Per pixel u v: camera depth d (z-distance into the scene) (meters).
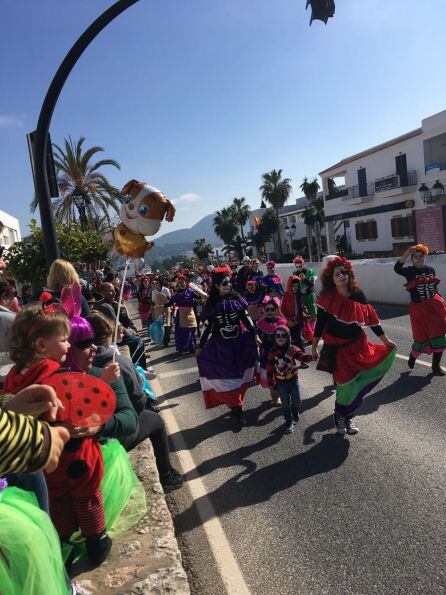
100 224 26.94
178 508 3.97
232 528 3.60
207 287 18.22
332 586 2.88
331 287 4.99
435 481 3.91
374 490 3.88
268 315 6.14
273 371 5.34
